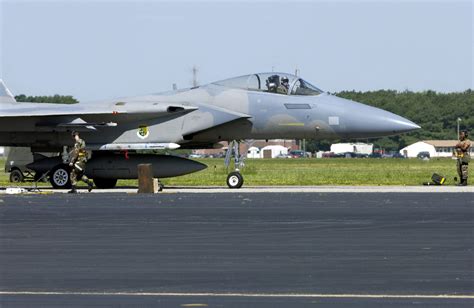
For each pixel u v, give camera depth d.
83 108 76.62
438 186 80.31
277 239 36.31
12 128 76.62
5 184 91.88
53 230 39.97
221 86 77.62
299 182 93.94
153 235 37.91
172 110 74.88
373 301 23.52
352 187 79.06
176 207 52.66
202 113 75.25
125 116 75.50
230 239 36.41
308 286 25.77
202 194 66.38
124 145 75.81
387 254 31.84
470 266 29.11
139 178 69.25
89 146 76.50
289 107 75.31
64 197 63.00
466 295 24.31
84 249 33.56
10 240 36.34
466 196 61.84
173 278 27.23
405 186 81.12
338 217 45.50
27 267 29.41
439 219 44.00
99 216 46.72
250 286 25.83
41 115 73.75
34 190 72.00
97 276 27.66
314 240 35.91
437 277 27.11
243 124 76.25
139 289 25.47
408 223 42.16
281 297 24.12
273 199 59.72
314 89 76.88
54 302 23.66
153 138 75.94
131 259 31.02
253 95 76.19
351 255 31.67
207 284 26.20
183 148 81.06
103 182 80.38
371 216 45.94
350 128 74.94
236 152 78.31
